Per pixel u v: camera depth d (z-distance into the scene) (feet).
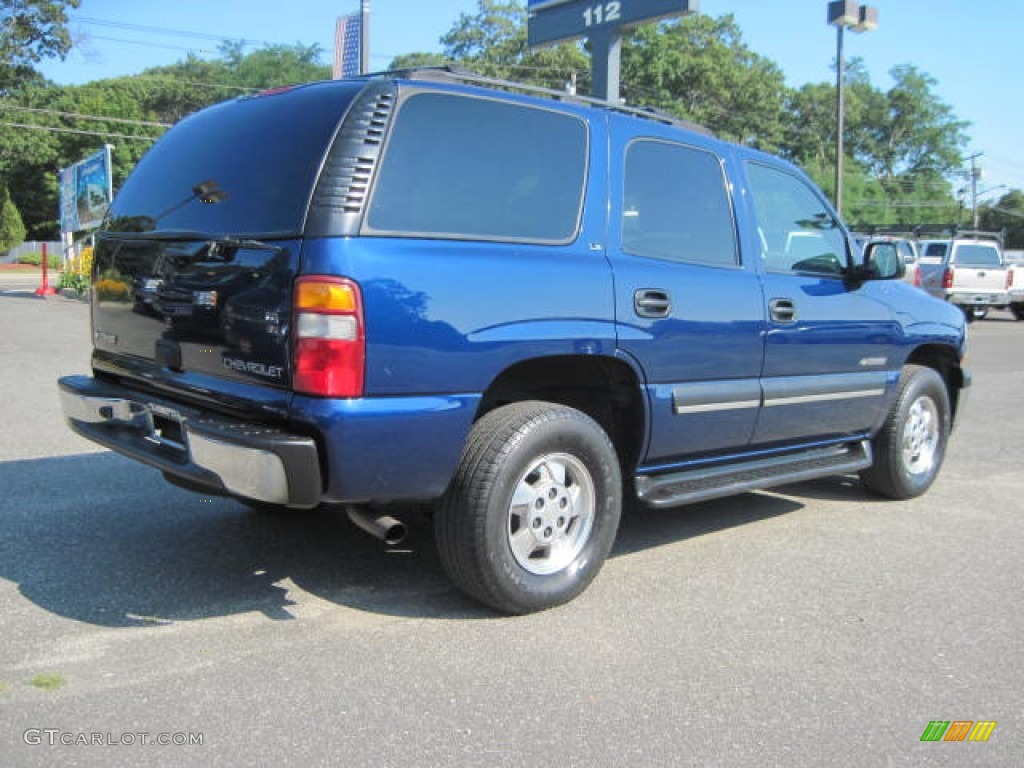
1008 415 30.71
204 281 11.74
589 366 13.25
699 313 13.97
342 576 13.62
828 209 17.48
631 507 18.43
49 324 50.14
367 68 42.39
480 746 9.07
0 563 13.78
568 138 13.00
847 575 14.52
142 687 10.05
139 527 15.69
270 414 10.85
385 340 10.61
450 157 11.68
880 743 9.44
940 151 267.80
